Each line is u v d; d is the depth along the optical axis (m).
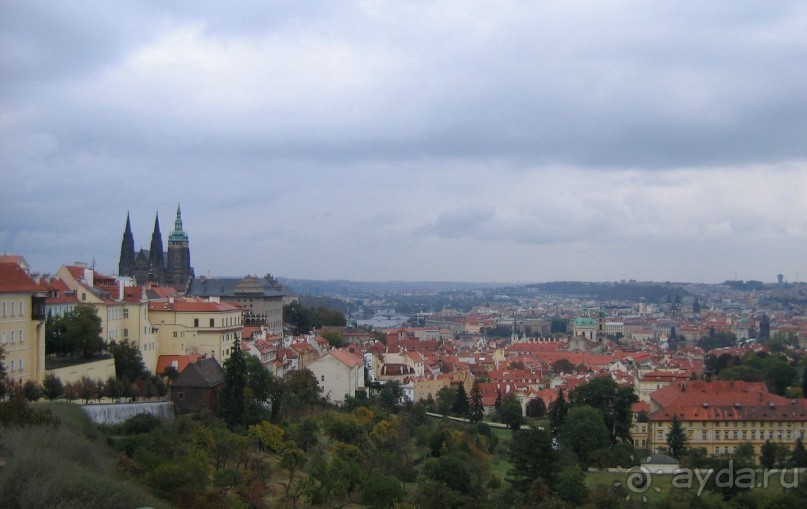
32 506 130.75
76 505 131.50
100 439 185.88
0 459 144.50
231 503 174.38
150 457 175.62
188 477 165.75
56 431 161.00
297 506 195.25
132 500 137.75
